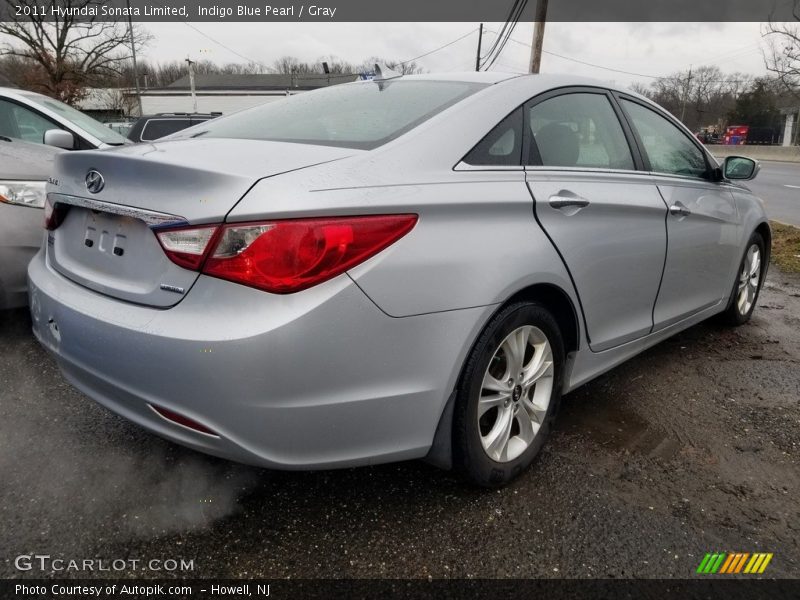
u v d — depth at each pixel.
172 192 1.80
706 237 3.51
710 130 68.88
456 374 2.03
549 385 2.48
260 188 1.71
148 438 2.68
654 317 3.18
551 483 2.44
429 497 2.31
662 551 2.07
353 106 2.54
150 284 1.86
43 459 2.49
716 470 2.59
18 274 3.56
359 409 1.84
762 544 2.13
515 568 1.97
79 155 2.12
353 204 1.78
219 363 1.68
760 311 5.16
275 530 2.12
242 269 1.68
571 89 2.79
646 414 3.09
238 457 1.79
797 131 50.31
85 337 1.95
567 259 2.40
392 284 1.83
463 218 2.04
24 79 34.62
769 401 3.29
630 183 2.88
